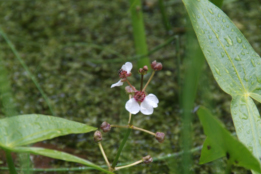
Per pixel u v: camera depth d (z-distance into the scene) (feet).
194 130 2.43
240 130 1.88
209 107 1.98
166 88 2.68
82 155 2.33
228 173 1.85
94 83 2.74
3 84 1.94
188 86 1.86
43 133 1.86
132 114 1.88
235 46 1.97
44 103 2.56
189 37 1.92
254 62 1.97
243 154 1.77
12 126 1.85
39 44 3.10
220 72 1.93
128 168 2.25
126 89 1.87
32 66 2.87
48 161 2.29
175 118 2.49
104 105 2.56
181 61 2.91
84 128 1.89
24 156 2.00
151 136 2.41
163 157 2.28
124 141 1.90
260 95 1.94
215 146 1.84
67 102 2.57
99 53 3.03
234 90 1.93
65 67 2.88
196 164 2.28
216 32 1.96
